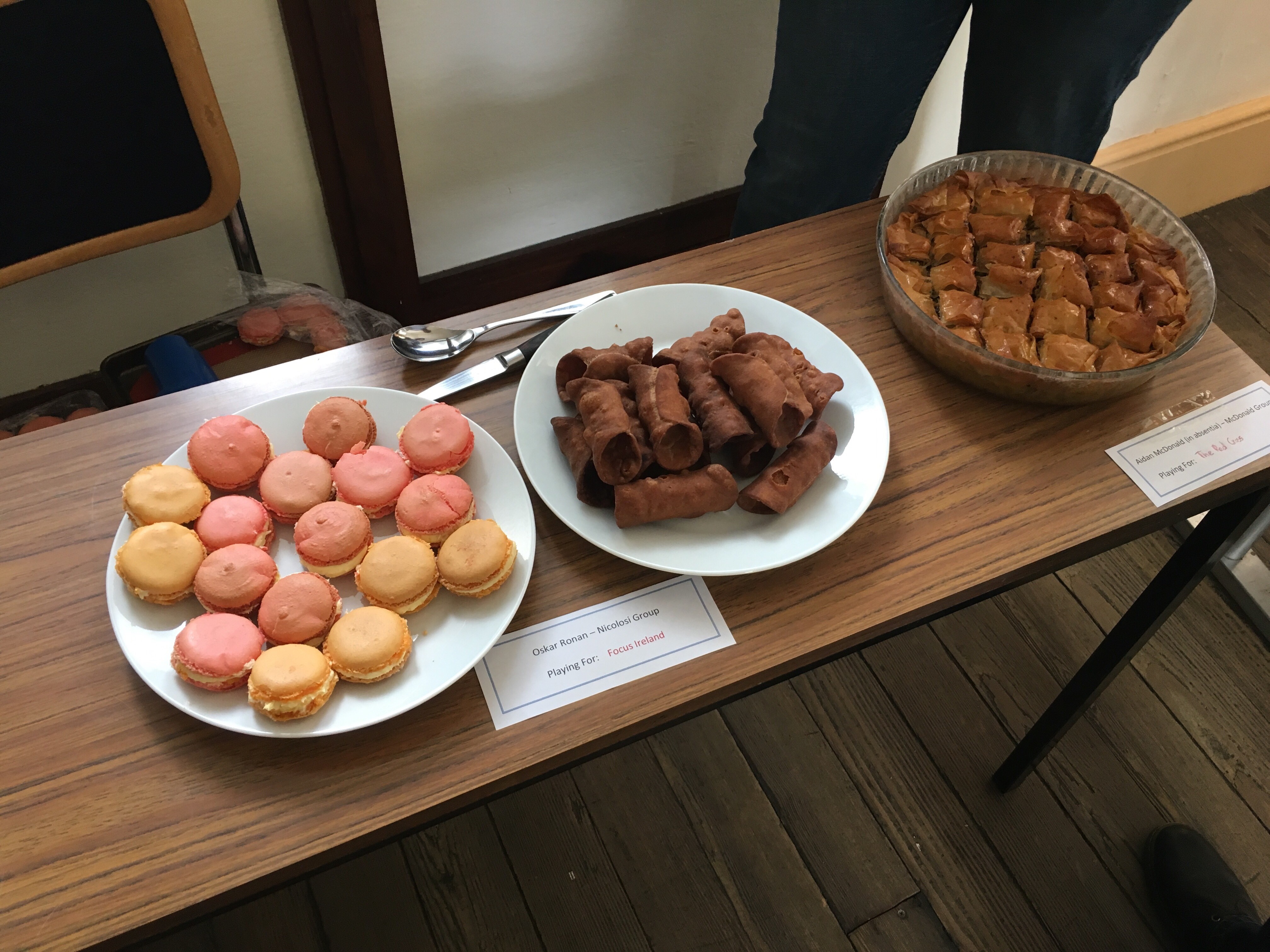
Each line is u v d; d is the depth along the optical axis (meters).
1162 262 0.91
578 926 1.12
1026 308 0.87
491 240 1.58
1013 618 1.38
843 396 0.83
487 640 0.67
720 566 0.72
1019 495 0.81
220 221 1.11
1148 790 1.25
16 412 1.40
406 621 0.68
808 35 1.01
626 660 0.70
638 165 1.60
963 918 1.14
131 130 0.96
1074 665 1.35
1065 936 1.14
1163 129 1.86
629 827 1.19
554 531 0.77
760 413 0.73
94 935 0.57
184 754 0.64
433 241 1.52
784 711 1.29
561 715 0.67
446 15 1.22
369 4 1.12
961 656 1.34
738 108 1.59
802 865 1.17
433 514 0.71
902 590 0.75
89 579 0.72
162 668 0.64
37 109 0.89
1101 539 0.79
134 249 1.28
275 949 1.08
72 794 0.62
